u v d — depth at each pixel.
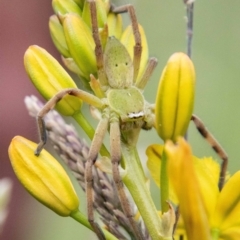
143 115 0.16
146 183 0.17
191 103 0.16
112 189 0.17
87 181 0.16
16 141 0.16
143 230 0.16
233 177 0.16
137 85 0.17
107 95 0.16
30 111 0.17
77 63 0.17
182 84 0.16
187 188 0.15
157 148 0.17
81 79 0.17
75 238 0.24
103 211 0.17
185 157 0.15
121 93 0.16
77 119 0.17
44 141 0.16
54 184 0.16
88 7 0.17
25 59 0.17
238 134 0.25
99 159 0.16
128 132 0.16
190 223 0.15
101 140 0.16
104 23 0.17
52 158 0.16
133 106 0.16
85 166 0.17
